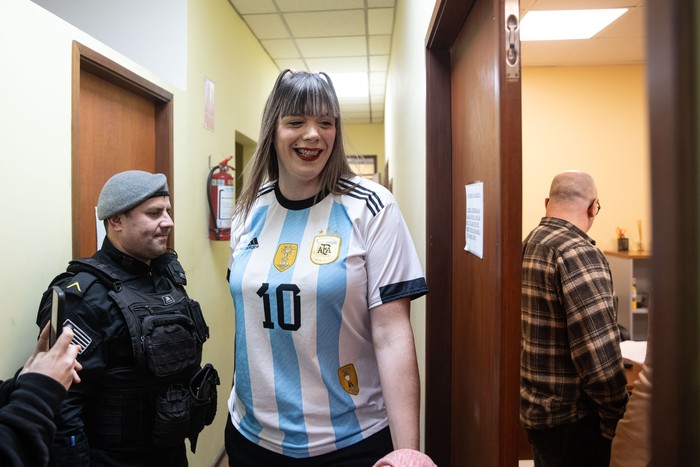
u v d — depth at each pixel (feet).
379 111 23.45
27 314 4.03
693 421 0.96
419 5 6.53
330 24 12.10
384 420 3.35
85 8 7.96
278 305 3.21
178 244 7.47
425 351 5.70
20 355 3.94
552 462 4.56
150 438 4.29
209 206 8.78
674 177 0.95
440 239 5.36
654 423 1.02
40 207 4.20
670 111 0.95
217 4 9.53
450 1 4.03
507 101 2.86
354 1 10.81
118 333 4.09
